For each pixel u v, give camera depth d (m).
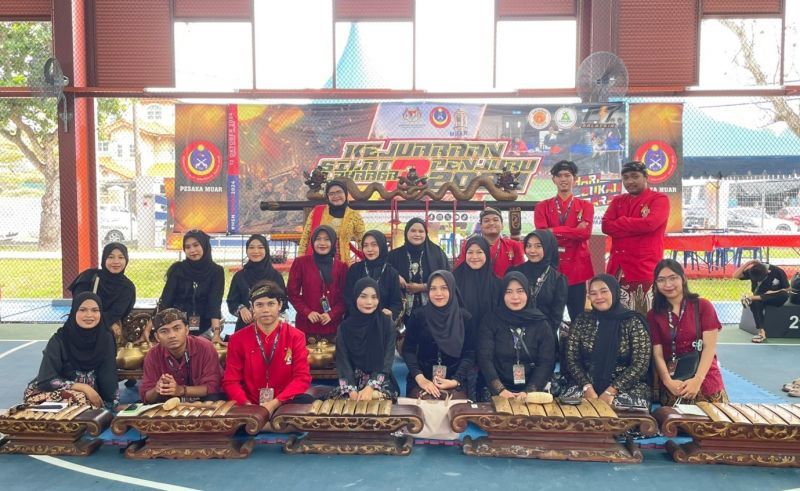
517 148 8.70
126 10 9.15
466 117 8.70
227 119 8.84
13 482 3.37
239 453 3.68
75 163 9.19
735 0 8.77
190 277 5.25
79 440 3.79
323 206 5.84
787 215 12.88
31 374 5.67
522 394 3.81
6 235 16.97
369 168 8.80
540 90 8.59
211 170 8.90
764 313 7.31
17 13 9.09
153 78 9.20
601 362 4.09
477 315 4.75
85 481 3.38
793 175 10.95
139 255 16.20
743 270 7.43
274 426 3.66
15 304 9.83
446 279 4.25
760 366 5.97
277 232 8.98
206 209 8.93
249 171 8.88
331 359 4.91
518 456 3.66
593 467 3.56
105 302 5.00
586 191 8.66
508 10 9.12
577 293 5.34
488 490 3.26
